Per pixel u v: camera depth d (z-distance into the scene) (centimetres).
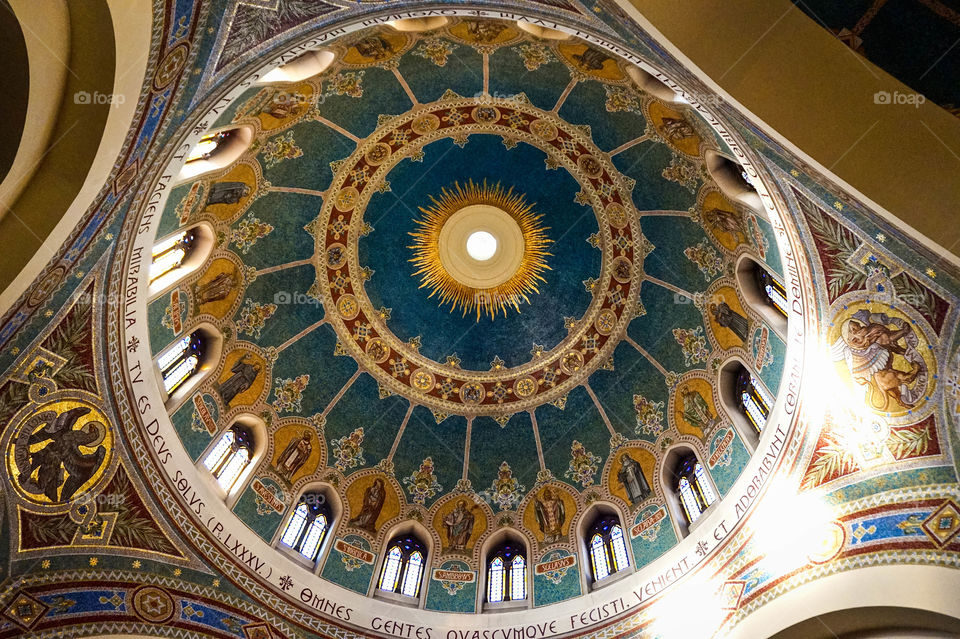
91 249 1252
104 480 1423
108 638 1356
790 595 1337
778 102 989
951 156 939
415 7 1203
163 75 1091
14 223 1073
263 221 1944
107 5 937
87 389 1382
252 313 1959
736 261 1778
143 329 1521
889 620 1196
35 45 956
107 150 1074
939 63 888
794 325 1414
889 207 1008
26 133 1006
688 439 1870
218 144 1678
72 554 1359
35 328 1254
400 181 2114
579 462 2036
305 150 1931
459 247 2197
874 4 868
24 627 1279
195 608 1493
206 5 1067
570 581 1803
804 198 1179
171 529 1512
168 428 1598
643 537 1789
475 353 2212
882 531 1237
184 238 1752
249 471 1828
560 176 2102
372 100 1908
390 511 1986
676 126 1733
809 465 1391
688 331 1950
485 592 1847
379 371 2144
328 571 1778
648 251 2039
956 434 1159
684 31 977
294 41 1240
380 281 2170
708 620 1470
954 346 1123
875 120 955
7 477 1281
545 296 2202
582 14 1122
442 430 2136
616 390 2062
